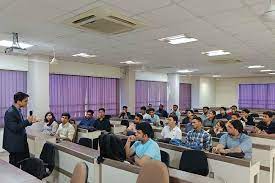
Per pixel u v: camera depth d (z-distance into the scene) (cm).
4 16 321
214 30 381
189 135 408
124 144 310
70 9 293
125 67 917
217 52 580
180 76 1262
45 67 660
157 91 1136
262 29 374
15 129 307
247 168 280
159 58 684
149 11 297
